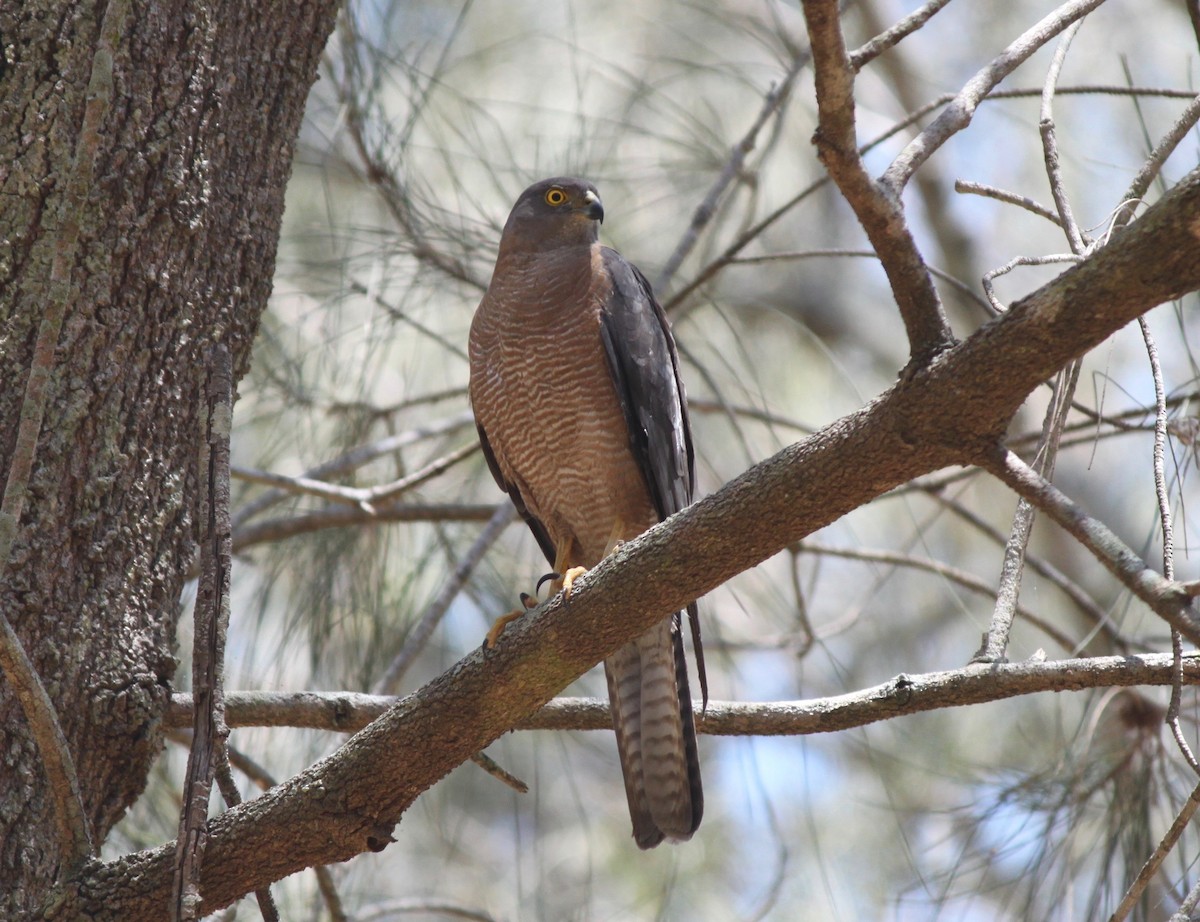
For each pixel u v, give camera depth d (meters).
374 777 5.91
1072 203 13.96
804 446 5.27
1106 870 7.95
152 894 5.64
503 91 12.74
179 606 6.85
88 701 6.10
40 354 5.25
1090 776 8.33
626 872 13.27
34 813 5.90
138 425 6.34
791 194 14.41
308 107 10.67
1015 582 6.20
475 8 12.77
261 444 11.12
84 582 6.15
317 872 8.09
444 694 5.93
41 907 5.67
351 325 10.45
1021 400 4.84
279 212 7.05
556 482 9.23
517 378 9.11
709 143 12.34
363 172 10.37
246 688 10.00
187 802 5.20
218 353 5.73
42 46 6.27
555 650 5.91
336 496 9.14
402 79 10.88
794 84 11.09
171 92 6.48
